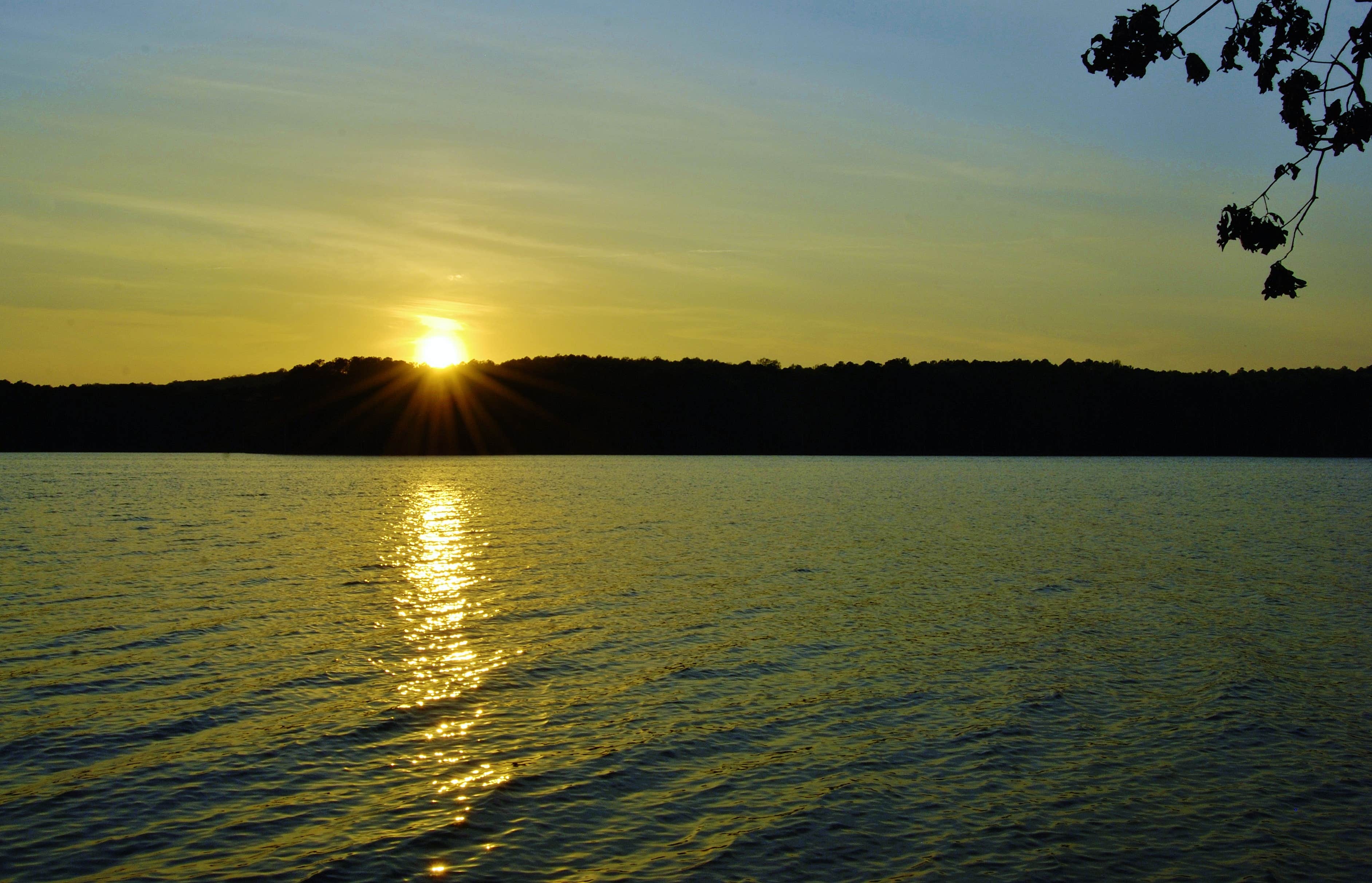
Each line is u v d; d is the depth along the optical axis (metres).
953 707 20.86
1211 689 22.06
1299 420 175.38
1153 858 14.20
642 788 16.58
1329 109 10.11
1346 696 21.55
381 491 90.88
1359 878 13.66
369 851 14.34
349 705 20.91
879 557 44.44
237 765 17.53
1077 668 23.98
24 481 102.94
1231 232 10.55
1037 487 97.31
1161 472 129.38
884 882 13.52
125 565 40.84
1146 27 10.76
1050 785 16.69
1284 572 39.91
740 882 13.52
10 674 23.06
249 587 35.31
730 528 57.06
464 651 25.64
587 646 26.30
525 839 14.77
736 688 22.27
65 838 14.66
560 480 109.69
